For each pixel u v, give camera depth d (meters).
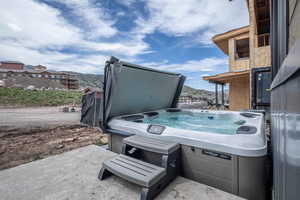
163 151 1.48
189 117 3.72
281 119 0.81
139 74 2.79
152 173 1.33
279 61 1.40
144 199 1.20
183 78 4.10
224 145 1.37
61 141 3.73
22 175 1.67
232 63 6.62
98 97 5.81
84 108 6.32
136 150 1.86
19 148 3.20
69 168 1.83
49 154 2.86
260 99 4.28
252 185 1.25
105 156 2.19
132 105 3.09
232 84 6.94
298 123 0.48
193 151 1.56
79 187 1.45
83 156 2.18
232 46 6.64
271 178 1.39
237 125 2.43
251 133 1.49
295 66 0.48
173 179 1.54
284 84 0.73
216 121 3.21
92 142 3.67
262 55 4.36
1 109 11.33
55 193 1.36
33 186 1.47
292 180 0.55
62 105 14.88
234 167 1.31
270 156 1.48
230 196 1.28
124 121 2.40
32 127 5.35
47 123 6.11
